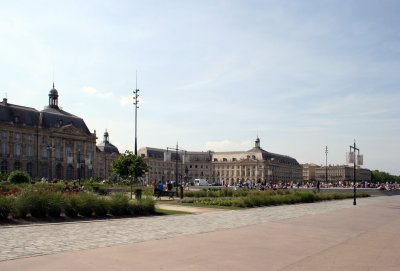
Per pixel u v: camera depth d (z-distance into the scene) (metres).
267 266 12.90
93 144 160.75
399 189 100.62
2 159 129.38
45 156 142.25
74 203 26.11
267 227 23.05
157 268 12.27
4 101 135.50
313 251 15.67
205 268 12.44
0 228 19.83
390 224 25.72
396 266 13.15
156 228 21.48
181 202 43.97
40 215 24.58
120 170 63.53
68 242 16.22
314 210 37.53
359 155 51.00
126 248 15.35
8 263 12.40
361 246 16.97
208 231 20.78
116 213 28.03
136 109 62.34
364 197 74.94
